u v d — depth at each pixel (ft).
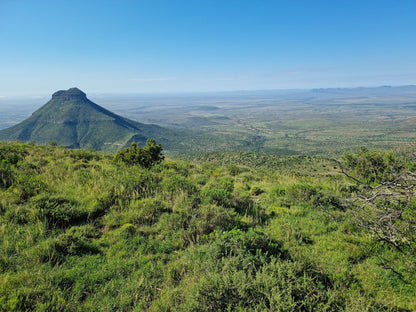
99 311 10.12
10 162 29.01
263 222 20.21
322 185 31.68
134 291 11.34
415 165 24.35
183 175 35.73
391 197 15.75
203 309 9.53
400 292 11.86
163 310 10.21
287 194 27.27
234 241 13.93
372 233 16.35
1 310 9.34
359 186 29.40
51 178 25.21
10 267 11.93
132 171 30.01
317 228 18.86
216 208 19.83
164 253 14.58
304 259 13.30
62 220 17.03
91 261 13.23
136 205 20.51
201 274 11.79
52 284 11.21
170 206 21.62
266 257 13.10
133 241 15.38
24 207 17.54
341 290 11.48
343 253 15.06
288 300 9.69
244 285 10.06
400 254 14.67
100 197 20.85
